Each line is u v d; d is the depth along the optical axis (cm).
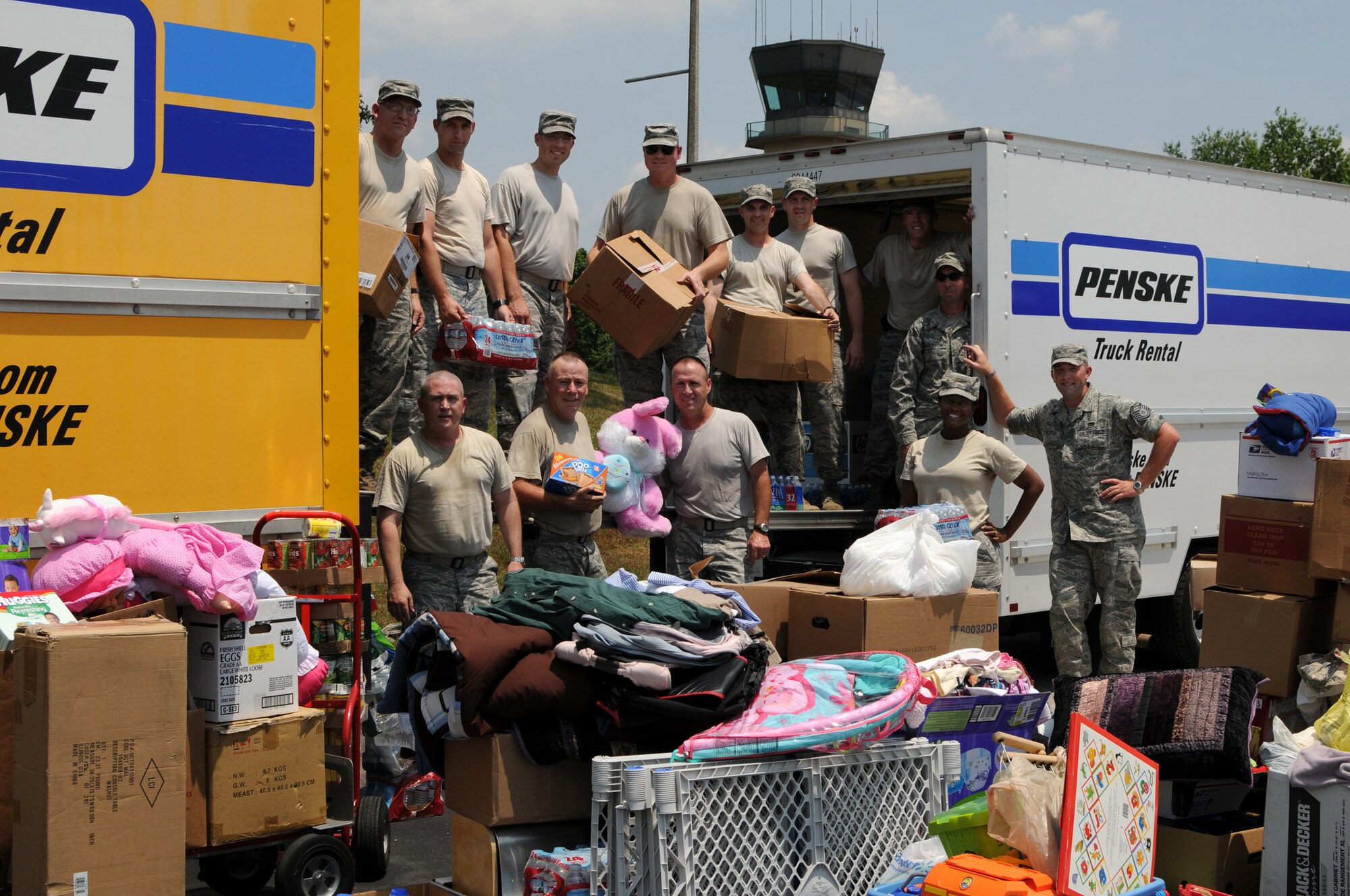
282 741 413
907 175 759
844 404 891
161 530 414
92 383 424
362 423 648
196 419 445
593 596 441
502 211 729
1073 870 378
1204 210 853
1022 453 738
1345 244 980
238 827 403
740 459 665
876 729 420
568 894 401
